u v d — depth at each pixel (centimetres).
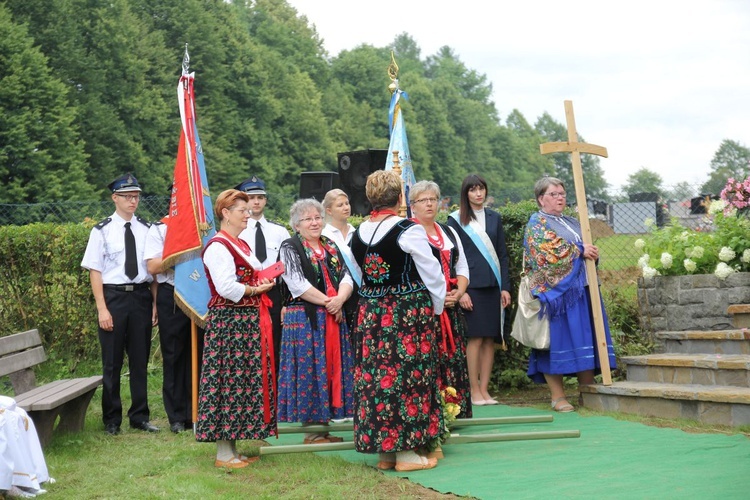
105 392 715
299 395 632
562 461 552
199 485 532
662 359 723
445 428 576
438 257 627
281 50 7012
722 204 849
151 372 977
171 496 515
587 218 742
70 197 3503
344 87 7462
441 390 618
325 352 636
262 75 5209
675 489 471
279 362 661
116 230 726
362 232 561
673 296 828
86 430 729
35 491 532
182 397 736
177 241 685
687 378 705
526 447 599
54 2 3950
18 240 931
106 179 3919
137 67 4231
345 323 649
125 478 567
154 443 678
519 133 13625
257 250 769
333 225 670
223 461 583
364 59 7631
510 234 880
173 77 4503
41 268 938
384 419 542
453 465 557
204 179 716
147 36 4484
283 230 791
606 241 1063
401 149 838
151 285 744
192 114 720
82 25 4109
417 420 546
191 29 4700
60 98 3606
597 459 552
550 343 735
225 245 576
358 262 562
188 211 689
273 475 556
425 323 554
